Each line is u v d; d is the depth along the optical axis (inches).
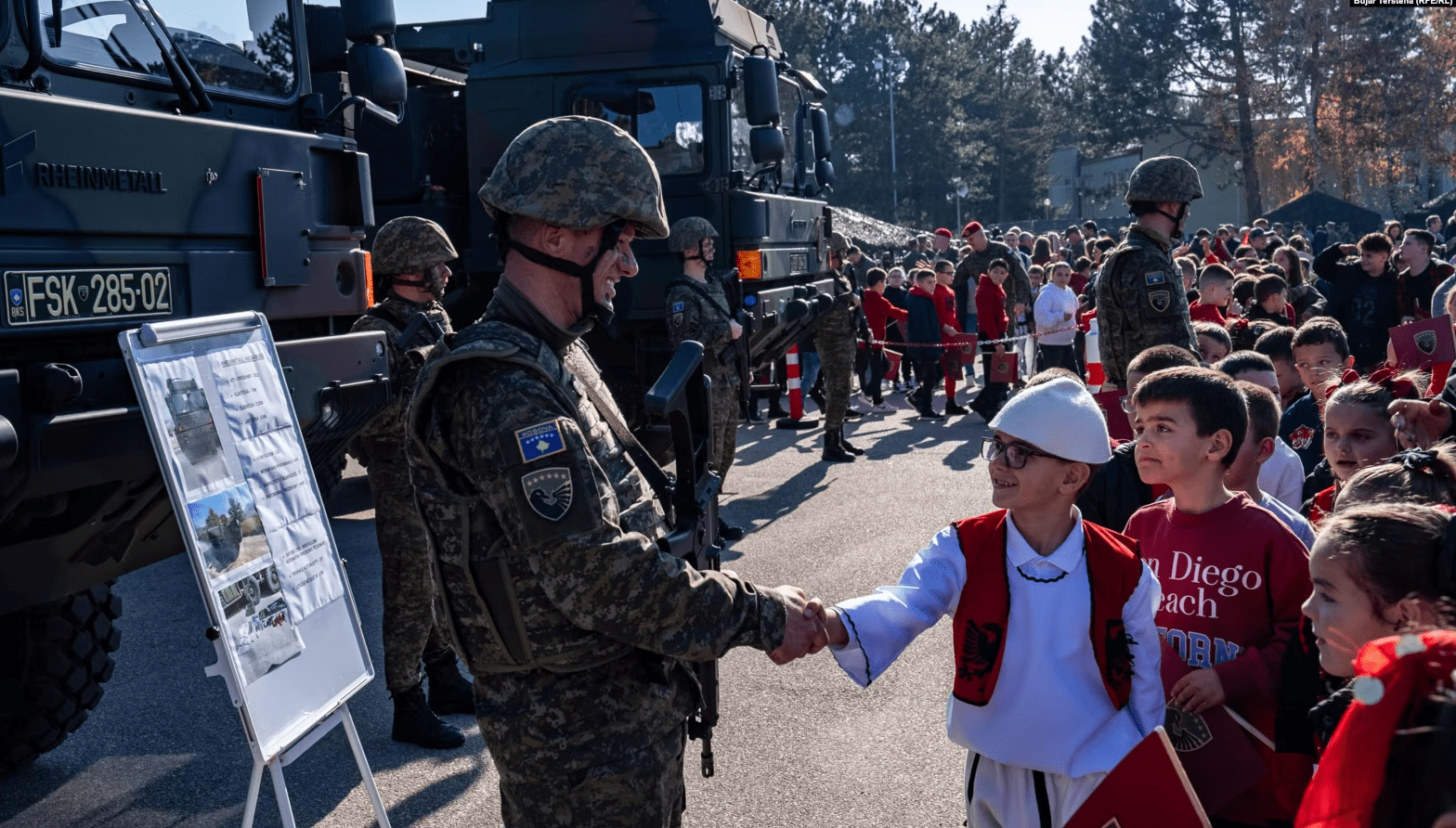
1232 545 94.3
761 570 252.1
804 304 338.0
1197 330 214.5
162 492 126.6
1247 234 765.9
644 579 76.5
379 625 224.7
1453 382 134.8
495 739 83.0
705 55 320.8
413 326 160.4
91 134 120.9
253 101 152.2
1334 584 62.8
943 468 366.0
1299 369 175.3
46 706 155.9
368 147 326.6
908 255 919.7
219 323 127.3
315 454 155.6
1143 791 66.9
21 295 114.1
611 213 80.5
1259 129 1989.4
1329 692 85.8
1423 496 83.2
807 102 418.9
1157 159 199.2
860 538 278.1
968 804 87.9
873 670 84.5
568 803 81.4
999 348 475.8
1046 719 82.4
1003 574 84.7
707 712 94.3
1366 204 2277.3
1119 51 1996.8
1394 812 42.7
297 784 157.2
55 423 108.7
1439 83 1844.2
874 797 148.5
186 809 151.3
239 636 118.0
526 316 81.9
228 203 139.8
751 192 327.9
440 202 327.9
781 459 389.1
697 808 147.0
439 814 147.6
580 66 325.4
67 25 125.4
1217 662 93.3
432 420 80.0
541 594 79.0
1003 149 2647.6
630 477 84.0
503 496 75.9
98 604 161.2
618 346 333.7
